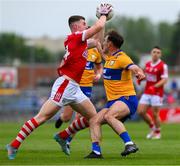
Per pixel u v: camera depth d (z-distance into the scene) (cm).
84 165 2128
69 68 2294
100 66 2928
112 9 2286
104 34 2477
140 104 3878
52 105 2289
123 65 2355
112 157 2414
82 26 2378
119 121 2352
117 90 2384
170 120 6234
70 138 2591
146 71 3944
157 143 3250
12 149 2308
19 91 6956
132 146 2341
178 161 2267
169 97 6631
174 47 14038
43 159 2350
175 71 7831
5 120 6606
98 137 2375
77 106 2342
